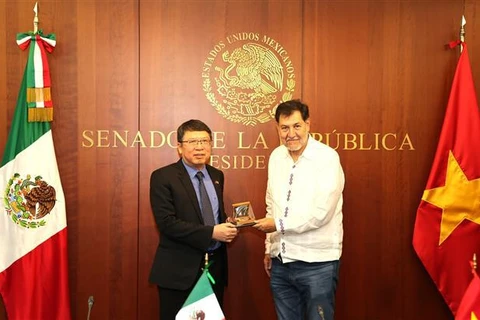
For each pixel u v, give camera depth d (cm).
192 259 261
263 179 330
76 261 321
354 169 332
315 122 330
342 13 331
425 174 334
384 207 334
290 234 264
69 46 317
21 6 314
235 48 327
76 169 319
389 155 333
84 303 322
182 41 324
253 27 327
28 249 300
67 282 305
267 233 289
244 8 327
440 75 333
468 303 231
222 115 327
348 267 335
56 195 305
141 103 322
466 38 332
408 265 336
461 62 317
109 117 321
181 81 324
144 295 325
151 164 324
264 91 329
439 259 319
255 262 330
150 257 325
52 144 307
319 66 330
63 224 305
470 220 317
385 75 332
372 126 332
